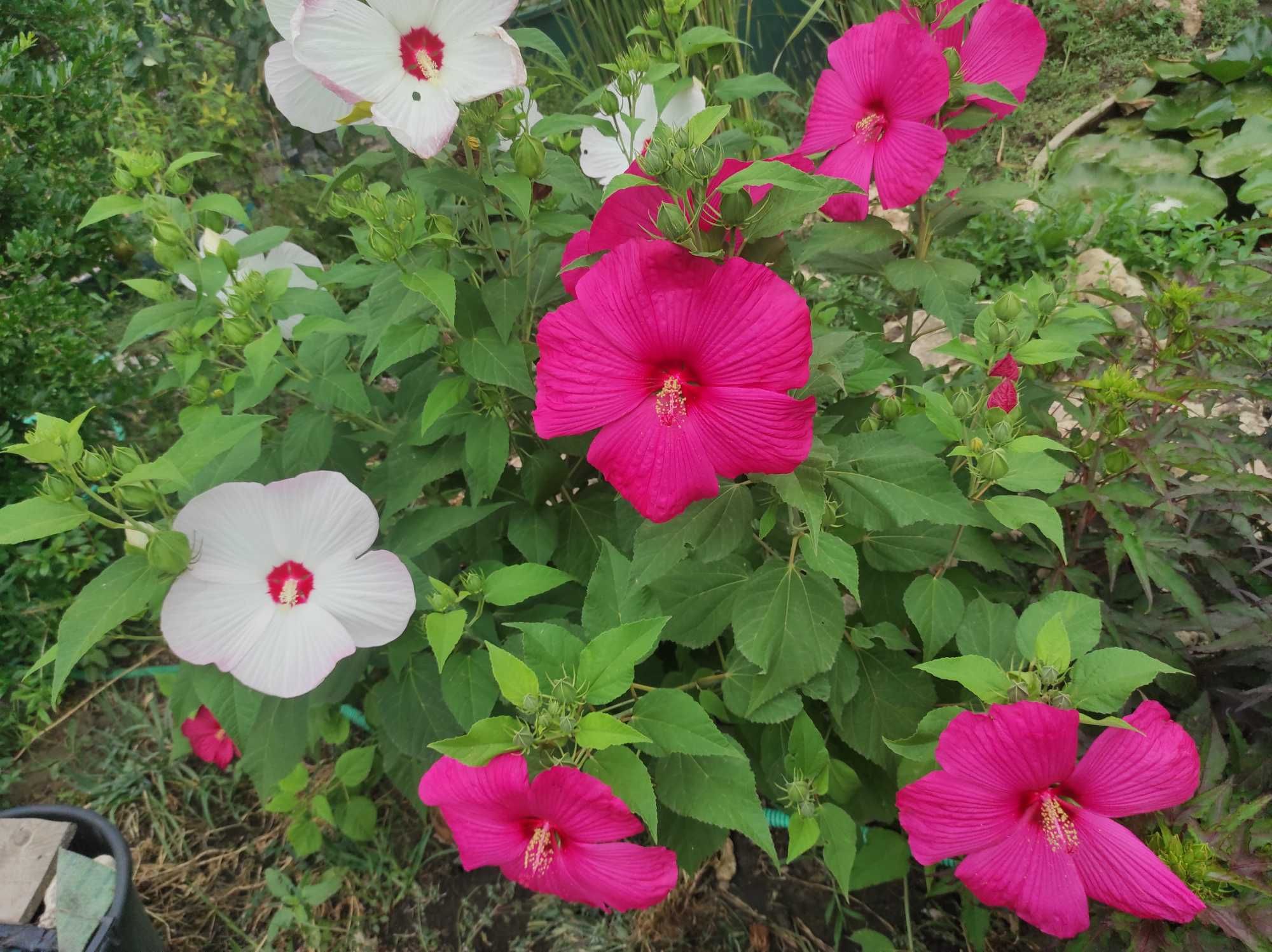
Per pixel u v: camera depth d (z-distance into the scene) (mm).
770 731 884
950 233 938
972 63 830
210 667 804
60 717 1294
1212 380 854
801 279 1021
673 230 599
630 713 696
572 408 629
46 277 1427
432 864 1090
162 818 1158
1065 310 862
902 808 635
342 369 884
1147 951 694
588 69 2062
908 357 990
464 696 799
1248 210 1933
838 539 706
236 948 1036
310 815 1062
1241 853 667
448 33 683
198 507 707
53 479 662
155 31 1806
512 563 1066
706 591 814
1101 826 635
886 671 864
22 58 1433
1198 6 2381
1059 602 668
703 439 629
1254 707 831
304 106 790
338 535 746
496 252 866
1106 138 2068
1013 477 712
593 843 645
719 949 990
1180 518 977
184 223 836
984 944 933
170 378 909
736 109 1784
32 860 894
